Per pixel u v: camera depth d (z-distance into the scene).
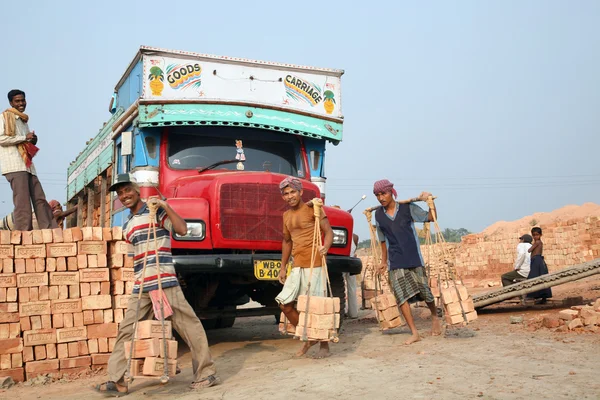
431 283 10.73
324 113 8.87
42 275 6.50
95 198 10.48
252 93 8.33
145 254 5.12
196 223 6.95
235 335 9.40
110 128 9.26
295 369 5.56
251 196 7.14
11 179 7.70
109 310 6.72
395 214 7.00
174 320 5.24
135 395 5.27
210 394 4.92
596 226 21.97
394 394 4.30
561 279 8.91
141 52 7.70
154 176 7.85
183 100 7.85
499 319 8.71
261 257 7.02
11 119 7.72
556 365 4.92
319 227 6.16
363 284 13.18
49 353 6.45
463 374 4.77
